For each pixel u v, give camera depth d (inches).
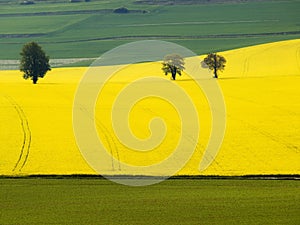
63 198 1926.7
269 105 3690.9
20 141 2746.1
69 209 1820.9
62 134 2881.4
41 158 2431.1
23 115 3440.0
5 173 2215.8
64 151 2539.4
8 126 3110.2
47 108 3686.0
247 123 3085.6
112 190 2009.1
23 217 1759.4
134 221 1716.3
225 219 1722.4
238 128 2957.7
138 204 1859.0
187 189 2009.1
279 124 3053.6
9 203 1884.8
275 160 2368.4
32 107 3735.2
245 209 1798.7
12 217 1760.6
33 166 2311.8
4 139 2790.4
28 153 2516.0
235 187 2028.8
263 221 1705.2
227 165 2303.2
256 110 3491.6
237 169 2250.2
